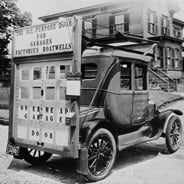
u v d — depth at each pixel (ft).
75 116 14.76
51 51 16.02
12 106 18.08
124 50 19.35
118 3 82.28
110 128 17.34
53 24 16.01
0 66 63.98
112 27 84.69
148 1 78.84
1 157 21.33
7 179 16.15
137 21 79.77
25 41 17.57
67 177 16.61
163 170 17.92
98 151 16.12
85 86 18.22
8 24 61.82
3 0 60.54
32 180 15.99
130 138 19.10
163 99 52.75
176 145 23.25
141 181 15.74
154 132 21.80
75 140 14.82
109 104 17.17
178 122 23.52
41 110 16.52
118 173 17.29
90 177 15.39
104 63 17.44
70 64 15.25
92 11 89.35
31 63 17.34
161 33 89.30
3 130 33.88
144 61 20.31
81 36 15.11
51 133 15.92
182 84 82.64
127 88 19.08
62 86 15.65
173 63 89.66
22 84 17.81
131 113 18.88
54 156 21.85
